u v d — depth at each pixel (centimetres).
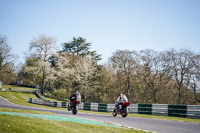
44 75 8631
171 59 6338
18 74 13238
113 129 1313
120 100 2230
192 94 6306
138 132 1264
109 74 8488
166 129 1438
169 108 2603
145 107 2962
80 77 8038
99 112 3378
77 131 1118
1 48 8831
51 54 8544
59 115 2009
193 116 2298
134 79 7481
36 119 1341
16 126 952
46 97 8175
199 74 5866
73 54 8856
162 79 6938
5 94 7531
